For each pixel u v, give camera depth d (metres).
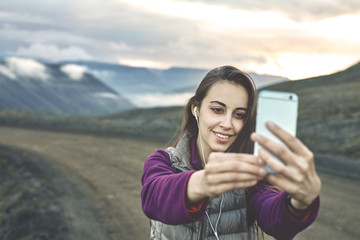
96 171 13.84
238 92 1.37
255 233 1.57
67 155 18.47
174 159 1.56
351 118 21.05
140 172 13.38
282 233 1.19
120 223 7.53
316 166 11.70
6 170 14.27
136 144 20.91
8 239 6.82
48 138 26.72
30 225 7.39
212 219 1.46
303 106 31.00
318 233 6.21
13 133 30.52
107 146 20.91
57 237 6.75
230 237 1.47
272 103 0.99
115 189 10.68
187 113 1.58
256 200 1.46
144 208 1.19
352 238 6.01
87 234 6.93
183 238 1.48
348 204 7.80
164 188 1.08
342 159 12.63
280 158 0.80
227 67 1.41
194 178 0.99
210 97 1.41
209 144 1.44
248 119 1.40
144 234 6.92
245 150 1.53
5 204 9.32
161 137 22.98
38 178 12.70
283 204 1.13
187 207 1.03
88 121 38.44
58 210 8.48
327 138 17.08
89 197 9.80
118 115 53.00
